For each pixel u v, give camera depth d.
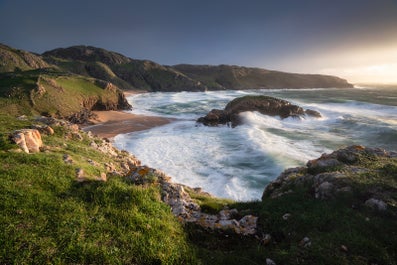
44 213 7.56
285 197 12.35
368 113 72.75
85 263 6.02
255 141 40.56
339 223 9.21
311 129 53.72
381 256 7.49
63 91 77.94
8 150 12.73
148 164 31.50
